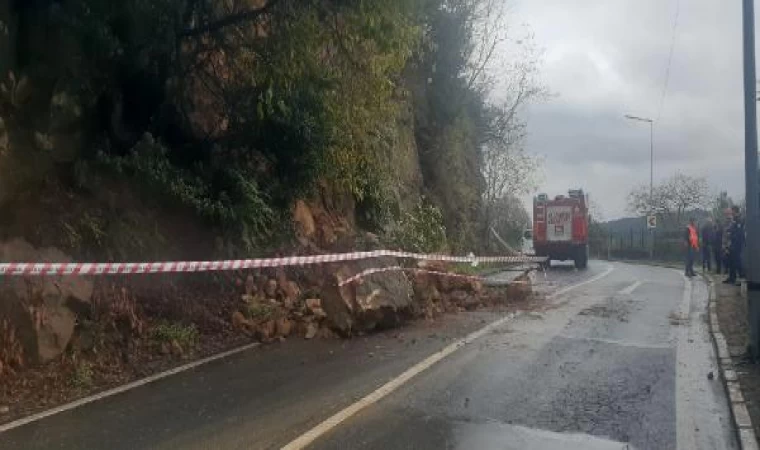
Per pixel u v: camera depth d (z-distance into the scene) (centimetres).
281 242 1305
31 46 958
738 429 609
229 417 644
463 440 581
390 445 568
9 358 759
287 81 1141
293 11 1072
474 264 2108
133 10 999
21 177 922
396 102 1891
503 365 848
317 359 884
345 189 1697
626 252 4534
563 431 609
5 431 610
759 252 859
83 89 1025
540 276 2244
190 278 1107
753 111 870
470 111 3122
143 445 572
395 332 1067
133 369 828
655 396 721
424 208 2345
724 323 1158
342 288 1046
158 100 1162
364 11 1031
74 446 572
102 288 924
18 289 787
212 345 958
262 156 1340
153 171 1094
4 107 922
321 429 606
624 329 1112
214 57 1209
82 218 981
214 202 1177
